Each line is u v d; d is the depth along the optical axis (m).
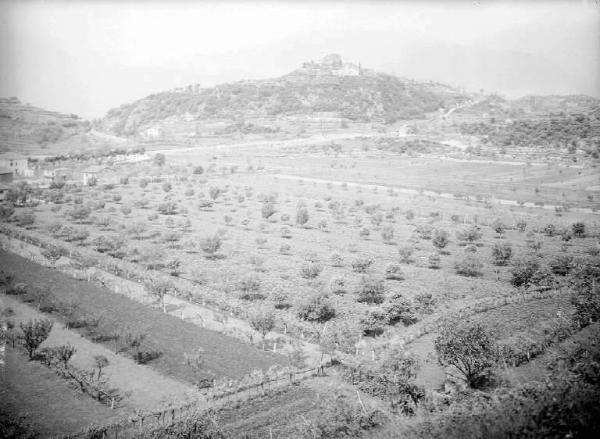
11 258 92.69
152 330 63.47
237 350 58.88
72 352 52.56
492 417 36.44
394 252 106.25
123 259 96.00
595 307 62.06
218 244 101.12
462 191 181.62
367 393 48.84
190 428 41.69
